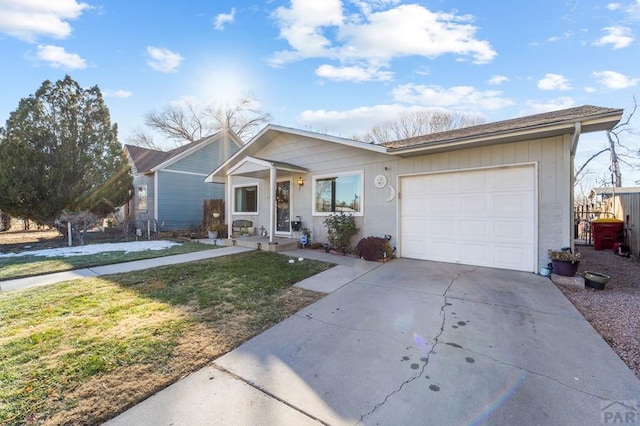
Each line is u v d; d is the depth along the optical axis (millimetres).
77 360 2625
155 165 14961
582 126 4941
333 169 8797
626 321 3469
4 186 9414
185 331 3248
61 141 10312
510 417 1952
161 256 7625
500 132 5477
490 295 4461
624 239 9070
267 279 5375
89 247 9375
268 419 1943
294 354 2793
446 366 2566
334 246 8242
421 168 7141
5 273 5676
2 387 2238
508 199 6090
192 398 2152
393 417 1966
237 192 12008
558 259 5098
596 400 2115
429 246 7109
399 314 3760
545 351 2801
